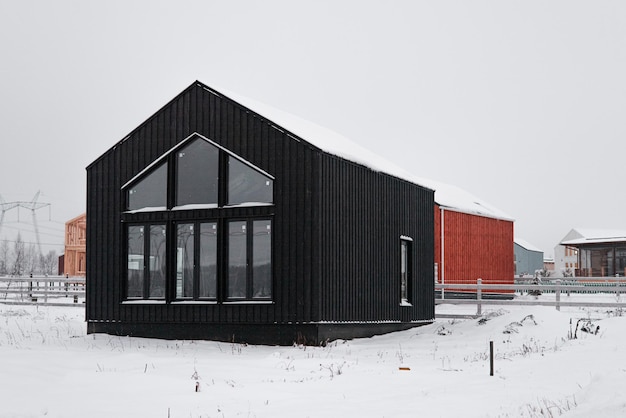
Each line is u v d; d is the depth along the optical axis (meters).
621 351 16.52
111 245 23.66
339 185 22.09
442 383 13.73
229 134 22.23
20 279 39.78
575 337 19.88
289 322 20.95
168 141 23.12
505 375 14.36
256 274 21.62
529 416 10.34
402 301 26.42
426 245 28.67
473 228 45.03
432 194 29.56
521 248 88.06
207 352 19.58
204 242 22.42
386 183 25.31
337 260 21.77
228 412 11.01
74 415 10.50
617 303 28.48
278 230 21.31
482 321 24.67
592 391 10.81
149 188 23.42
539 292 47.94
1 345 19.75
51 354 16.47
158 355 18.50
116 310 23.39
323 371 15.59
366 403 11.76
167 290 22.64
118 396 11.98
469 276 44.09
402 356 18.75
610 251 57.78
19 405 10.93
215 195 22.39
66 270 60.00
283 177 21.38
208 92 22.69
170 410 11.09
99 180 24.05
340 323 21.73
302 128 23.69
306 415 10.77
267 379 14.46
